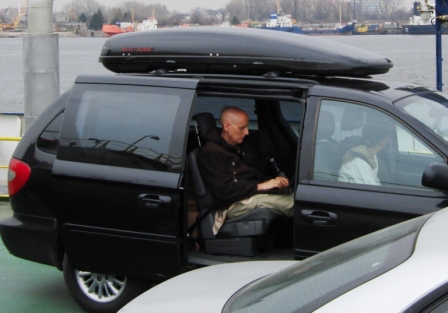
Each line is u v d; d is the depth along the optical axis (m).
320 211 4.81
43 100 9.90
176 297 3.48
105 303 5.69
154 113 5.32
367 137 4.88
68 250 5.57
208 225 5.54
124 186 5.27
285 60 5.18
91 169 5.39
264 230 5.42
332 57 5.07
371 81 5.40
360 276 2.82
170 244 5.17
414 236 2.97
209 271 3.90
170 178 5.16
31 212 5.77
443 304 2.46
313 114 4.98
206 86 5.30
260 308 3.04
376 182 4.78
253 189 5.48
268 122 6.37
